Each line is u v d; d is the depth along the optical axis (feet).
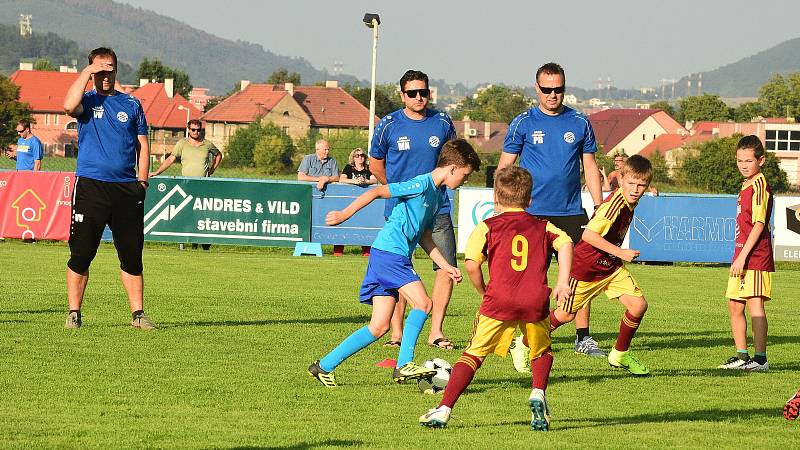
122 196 43.37
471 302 58.49
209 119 424.46
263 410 29.09
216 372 34.68
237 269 71.92
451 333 45.93
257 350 39.37
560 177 42.22
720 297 64.75
